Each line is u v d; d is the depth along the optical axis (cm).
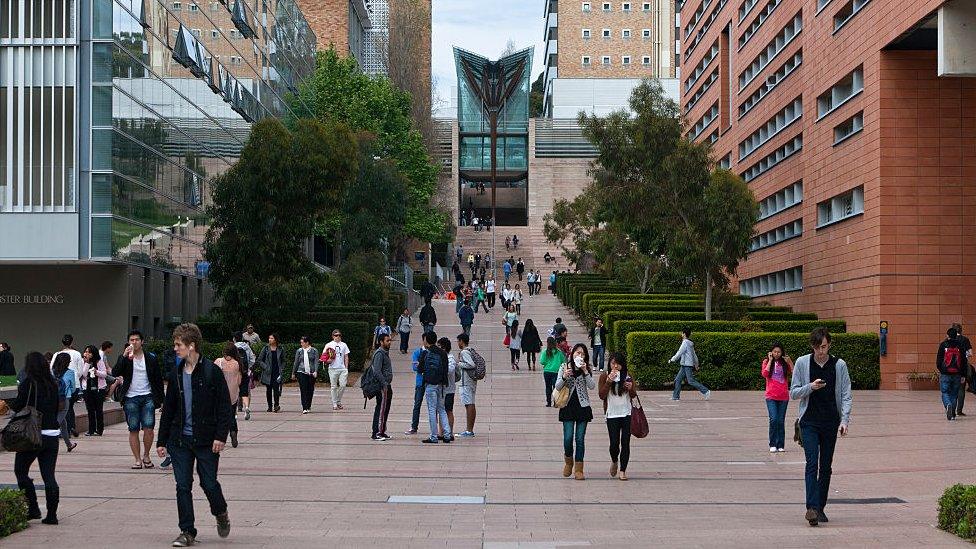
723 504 1307
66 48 3039
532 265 9162
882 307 3353
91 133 3028
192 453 1027
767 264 5034
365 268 4969
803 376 1148
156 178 3516
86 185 3022
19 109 3030
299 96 6269
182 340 1020
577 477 1505
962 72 2862
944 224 3353
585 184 10788
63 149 3023
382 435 1998
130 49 3231
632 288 5772
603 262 5753
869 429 2156
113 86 3055
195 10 4038
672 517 1212
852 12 3812
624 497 1359
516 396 2995
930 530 1098
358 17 9744
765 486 1456
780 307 4434
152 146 3466
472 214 11250
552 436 2064
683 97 7531
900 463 1655
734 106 5806
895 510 1241
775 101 4838
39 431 1097
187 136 3912
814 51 4162
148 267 3409
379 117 6725
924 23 3069
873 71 3444
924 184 3356
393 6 9850
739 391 3278
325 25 8756
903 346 3341
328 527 1139
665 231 3944
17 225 3011
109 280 3212
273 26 5547
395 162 5503
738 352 3309
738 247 3825
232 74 4619
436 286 8288
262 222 3509
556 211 6806
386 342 2009
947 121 3359
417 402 2102
